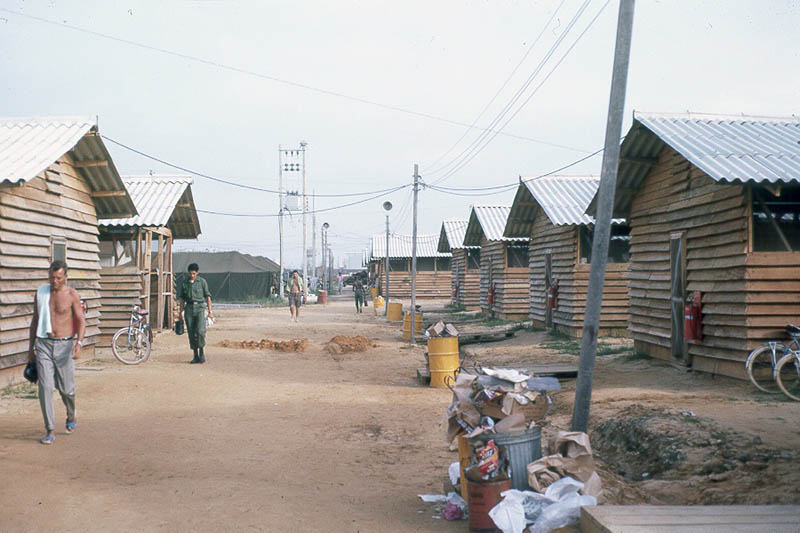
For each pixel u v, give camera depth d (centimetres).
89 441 780
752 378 988
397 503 578
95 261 1505
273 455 749
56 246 1294
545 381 573
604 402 988
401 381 1338
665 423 786
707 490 593
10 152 1155
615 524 413
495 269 2898
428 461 739
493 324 2617
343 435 862
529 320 2655
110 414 949
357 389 1230
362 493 607
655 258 1377
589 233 1914
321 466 707
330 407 1050
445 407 1053
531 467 499
